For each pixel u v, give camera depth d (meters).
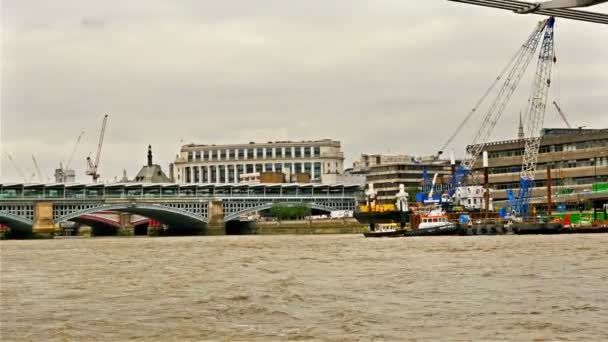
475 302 67.56
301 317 61.94
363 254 131.25
